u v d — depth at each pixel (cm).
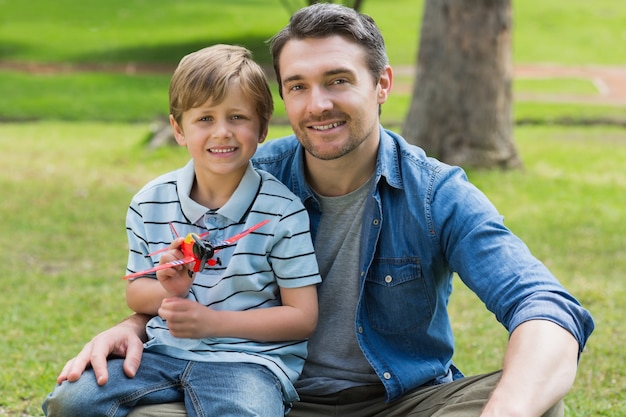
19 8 3125
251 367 291
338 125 303
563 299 274
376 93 314
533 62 2528
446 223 304
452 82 1123
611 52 2686
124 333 305
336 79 301
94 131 1505
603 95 2053
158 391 288
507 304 281
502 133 1145
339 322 316
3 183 1078
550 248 814
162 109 1755
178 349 297
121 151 1300
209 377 287
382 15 3105
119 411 284
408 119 1161
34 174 1138
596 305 646
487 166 1135
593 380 492
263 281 307
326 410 314
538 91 2078
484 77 1122
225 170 307
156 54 2439
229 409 279
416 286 310
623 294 671
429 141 1139
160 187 322
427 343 319
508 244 292
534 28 2983
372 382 314
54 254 793
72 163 1216
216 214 311
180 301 286
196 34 2716
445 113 1130
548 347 261
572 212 959
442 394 299
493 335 578
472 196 305
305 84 304
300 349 308
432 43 1127
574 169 1211
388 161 315
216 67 306
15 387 468
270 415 282
